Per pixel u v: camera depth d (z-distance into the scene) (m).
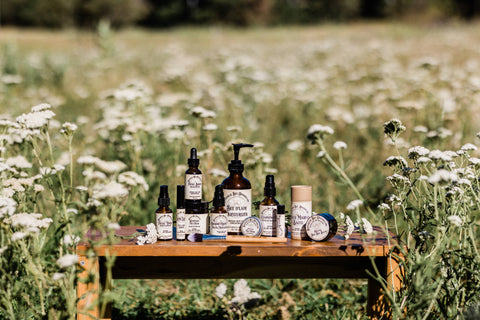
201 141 4.50
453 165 2.51
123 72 12.07
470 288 2.41
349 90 9.09
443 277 2.41
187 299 3.39
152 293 3.46
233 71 9.88
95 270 2.38
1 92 7.94
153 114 6.12
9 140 3.39
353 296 3.34
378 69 10.16
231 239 2.51
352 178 4.77
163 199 2.53
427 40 16.92
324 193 4.77
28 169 3.07
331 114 6.44
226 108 7.52
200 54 16.02
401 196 2.53
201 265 2.59
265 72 10.95
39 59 11.77
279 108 7.87
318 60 13.22
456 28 22.50
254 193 4.13
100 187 2.32
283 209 2.54
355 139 6.20
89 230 2.78
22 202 2.62
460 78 8.28
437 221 2.26
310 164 5.43
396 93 7.39
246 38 23.58
